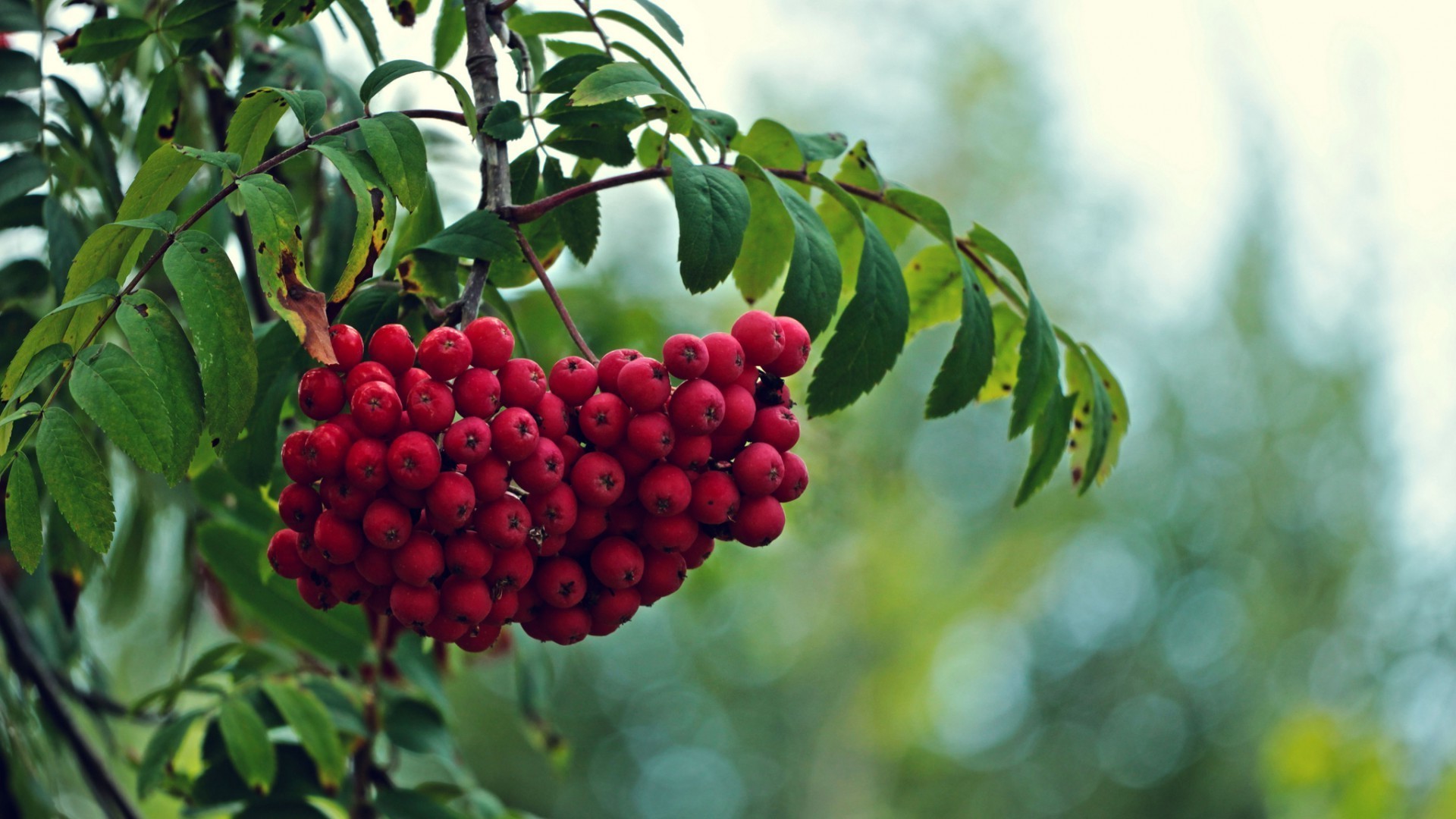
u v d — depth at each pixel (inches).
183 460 38.6
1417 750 101.7
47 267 44.6
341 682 46.1
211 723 44.7
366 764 45.5
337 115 46.3
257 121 40.2
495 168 40.6
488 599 39.3
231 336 38.8
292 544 39.8
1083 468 44.4
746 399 39.4
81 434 38.8
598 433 39.1
